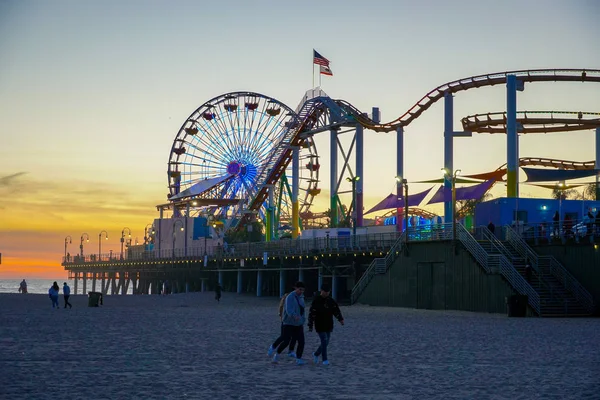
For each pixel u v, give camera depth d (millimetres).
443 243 62812
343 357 26344
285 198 146875
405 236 67750
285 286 111250
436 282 63594
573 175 71875
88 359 24969
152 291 159750
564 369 23031
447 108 91562
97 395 17781
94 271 187750
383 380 20672
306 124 124188
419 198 92625
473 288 59156
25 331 37062
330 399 17562
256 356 26297
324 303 24094
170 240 156625
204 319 49781
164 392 18344
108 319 48875
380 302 70625
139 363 24016
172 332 37375
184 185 152875
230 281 130375
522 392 18656
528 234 63219
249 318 51344
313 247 98312
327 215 157750
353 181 93688
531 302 53156
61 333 36000
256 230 146875
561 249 56875
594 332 37781
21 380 20016
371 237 96438
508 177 80188
